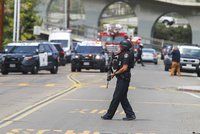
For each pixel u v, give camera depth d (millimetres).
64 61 141375
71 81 80812
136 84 80000
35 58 96000
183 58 112125
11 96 57062
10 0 158750
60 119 41000
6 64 94250
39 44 99125
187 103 55500
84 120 40781
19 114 43156
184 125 39688
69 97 57375
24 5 169125
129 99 57750
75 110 46594
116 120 41250
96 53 109062
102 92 63969
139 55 157125
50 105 49812
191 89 72062
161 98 60031
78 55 108375
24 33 170000
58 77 89812
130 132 35812
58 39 162000
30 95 58469
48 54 100312
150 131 36469
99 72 109375
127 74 41094
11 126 37094
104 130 36375
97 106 49844
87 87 70625
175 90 72438
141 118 42938
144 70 129750
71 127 37281
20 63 94062
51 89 66438
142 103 54125
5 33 156875
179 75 109062
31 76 91500
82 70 119062
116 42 145250
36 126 37312
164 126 38938
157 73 116000
